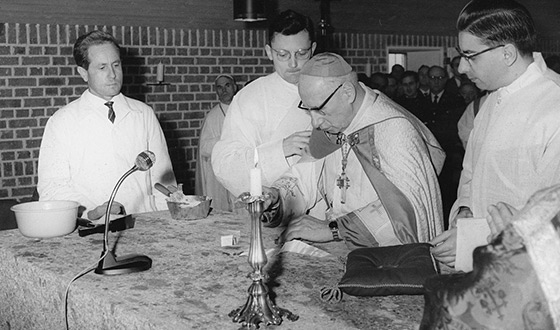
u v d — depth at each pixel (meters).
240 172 3.35
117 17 6.41
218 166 3.46
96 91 3.62
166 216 3.23
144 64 6.70
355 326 1.78
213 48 7.06
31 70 6.11
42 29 6.12
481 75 2.44
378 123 2.67
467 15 2.37
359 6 7.59
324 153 2.90
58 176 3.51
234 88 6.21
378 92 2.85
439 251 2.09
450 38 8.76
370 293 1.96
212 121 6.18
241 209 3.58
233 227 2.99
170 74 6.86
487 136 2.53
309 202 3.10
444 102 6.90
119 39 6.53
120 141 3.64
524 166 2.40
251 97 3.49
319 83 2.60
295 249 2.51
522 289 1.19
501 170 2.46
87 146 3.56
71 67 6.28
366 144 2.66
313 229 2.64
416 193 2.57
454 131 5.93
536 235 1.20
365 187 2.76
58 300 2.30
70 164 3.55
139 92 6.71
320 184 3.09
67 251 2.62
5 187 6.08
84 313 2.16
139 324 1.92
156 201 3.70
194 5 6.62
